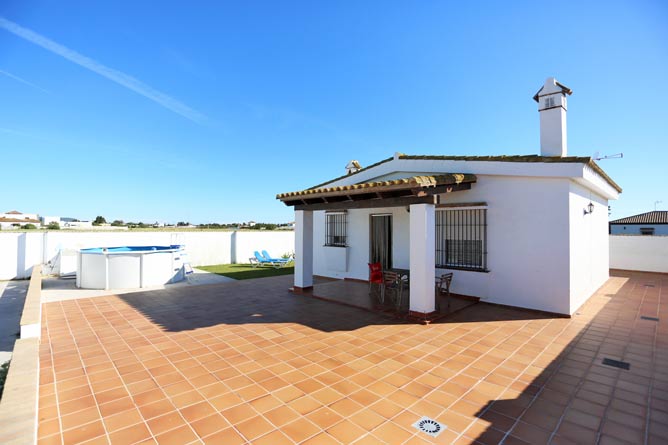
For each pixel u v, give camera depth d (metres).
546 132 7.35
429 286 6.29
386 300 7.87
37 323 4.98
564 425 2.93
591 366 4.23
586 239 8.01
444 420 2.99
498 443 2.66
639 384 3.74
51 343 5.17
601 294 8.96
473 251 7.86
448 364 4.29
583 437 2.75
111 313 7.04
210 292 9.25
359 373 4.02
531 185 6.95
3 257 12.62
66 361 4.44
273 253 19.67
